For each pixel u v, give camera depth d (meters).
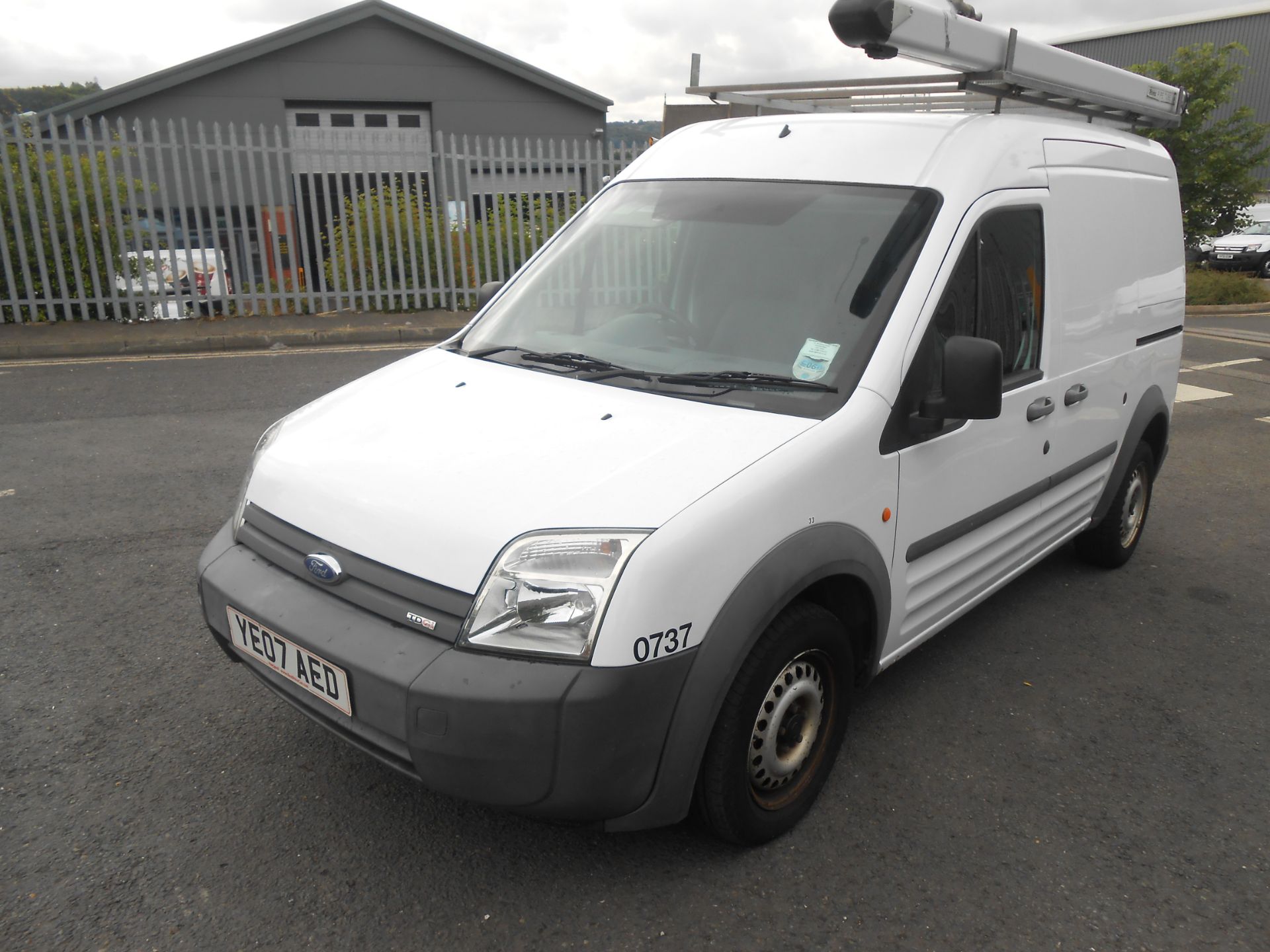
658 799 2.31
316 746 3.11
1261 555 5.24
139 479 5.72
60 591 4.19
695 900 2.50
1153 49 34.31
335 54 19.33
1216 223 22.12
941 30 2.90
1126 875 2.68
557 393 2.85
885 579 2.85
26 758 3.00
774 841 2.75
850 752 3.23
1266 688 3.78
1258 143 21.48
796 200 3.18
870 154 3.21
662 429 2.58
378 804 2.83
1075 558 5.08
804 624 2.55
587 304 3.33
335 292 12.09
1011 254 3.29
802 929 2.42
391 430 2.74
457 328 11.47
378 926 2.38
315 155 19.44
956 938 2.42
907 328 2.80
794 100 4.39
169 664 3.60
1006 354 3.33
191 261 11.25
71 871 2.53
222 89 18.83
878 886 2.59
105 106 18.22
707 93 4.31
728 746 2.43
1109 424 4.22
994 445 3.29
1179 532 5.59
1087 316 3.84
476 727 2.13
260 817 2.76
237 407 7.56
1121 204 4.11
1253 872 2.71
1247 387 10.09
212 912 2.41
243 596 2.55
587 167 13.11
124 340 10.04
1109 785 3.10
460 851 2.65
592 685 2.13
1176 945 2.43
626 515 2.25
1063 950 2.39
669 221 3.35
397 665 2.21
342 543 2.44
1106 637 4.17
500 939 2.36
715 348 2.96
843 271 2.94
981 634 4.17
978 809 2.94
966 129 3.22
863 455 2.67
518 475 2.41
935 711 3.52
